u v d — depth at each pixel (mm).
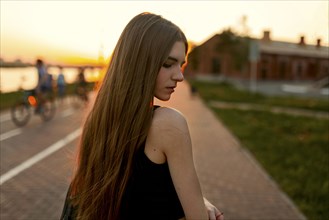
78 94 16188
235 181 6055
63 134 9391
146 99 1188
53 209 4527
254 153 8266
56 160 6703
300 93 30422
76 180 1364
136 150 1179
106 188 1213
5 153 7199
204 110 17484
